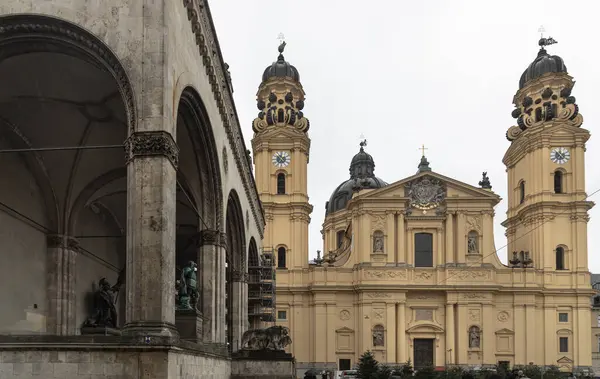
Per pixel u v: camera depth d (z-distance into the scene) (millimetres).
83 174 27031
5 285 23828
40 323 26188
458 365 72375
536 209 78438
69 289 27047
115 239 34812
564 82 80562
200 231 25781
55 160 25812
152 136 16750
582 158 78125
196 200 26078
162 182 16562
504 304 77438
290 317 78562
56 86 21141
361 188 81125
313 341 77562
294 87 83750
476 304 76500
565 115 79250
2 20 17297
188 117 22484
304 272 79375
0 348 15492
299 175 80625
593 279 111625
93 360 15492
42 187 26359
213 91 24516
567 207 77812
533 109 81500
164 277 16188
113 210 33125
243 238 38812
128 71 17078
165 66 17094
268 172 80625
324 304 77875
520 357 75750
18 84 20734
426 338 76625
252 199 45531
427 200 79188
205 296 25266
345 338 77438
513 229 85375
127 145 17094
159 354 15469
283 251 80125
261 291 53594
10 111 22578
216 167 25469
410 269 77625
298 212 79750
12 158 24266
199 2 21031
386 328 76000
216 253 25828
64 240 27078
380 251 78125
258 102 84438
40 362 15531
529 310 76562
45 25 17453
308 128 83250
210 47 23312
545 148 78438
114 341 15641
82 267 30047
